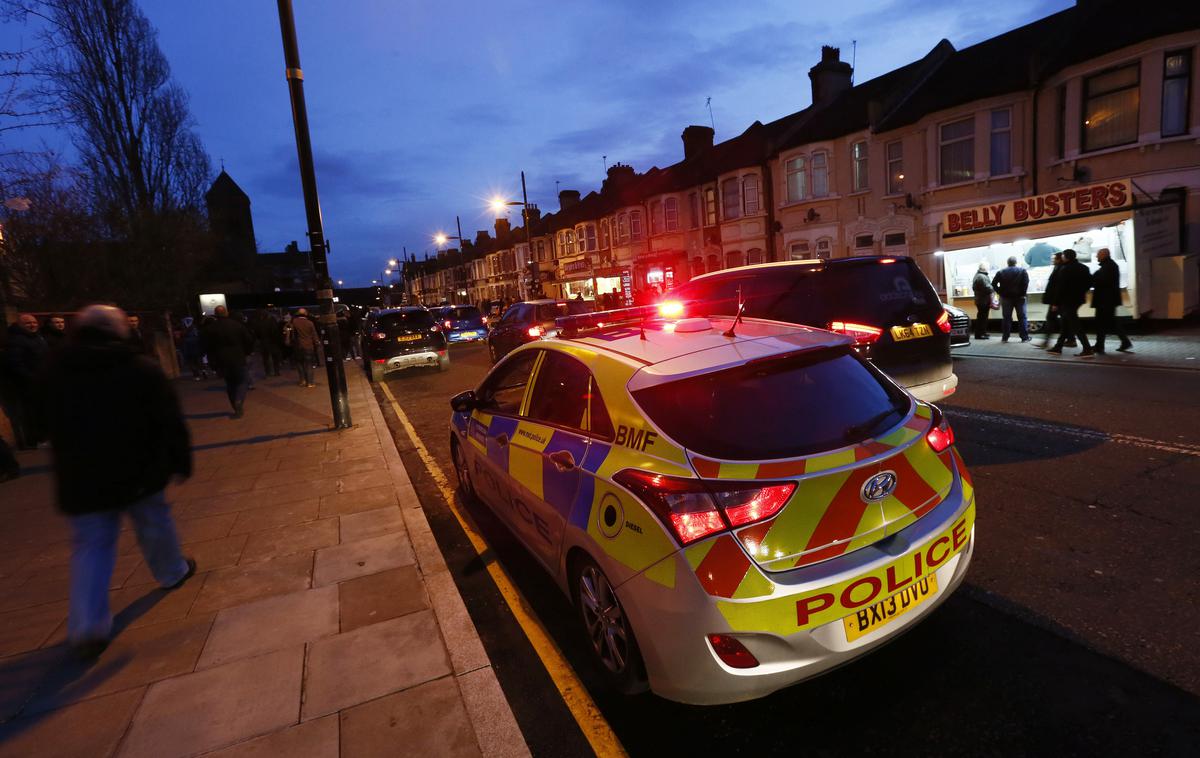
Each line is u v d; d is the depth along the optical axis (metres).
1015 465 4.94
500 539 4.54
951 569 2.48
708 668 2.11
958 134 16.19
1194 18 11.83
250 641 3.24
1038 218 12.20
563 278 40.09
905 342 5.29
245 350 10.23
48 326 8.86
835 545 2.20
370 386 13.73
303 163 8.09
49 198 13.39
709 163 26.28
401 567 4.01
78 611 3.11
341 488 5.83
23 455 8.14
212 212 23.98
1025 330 11.23
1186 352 8.86
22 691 2.92
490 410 4.27
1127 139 13.08
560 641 3.19
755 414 2.45
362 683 2.83
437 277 76.62
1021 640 2.79
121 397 3.17
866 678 2.64
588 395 2.90
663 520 2.19
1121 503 4.06
